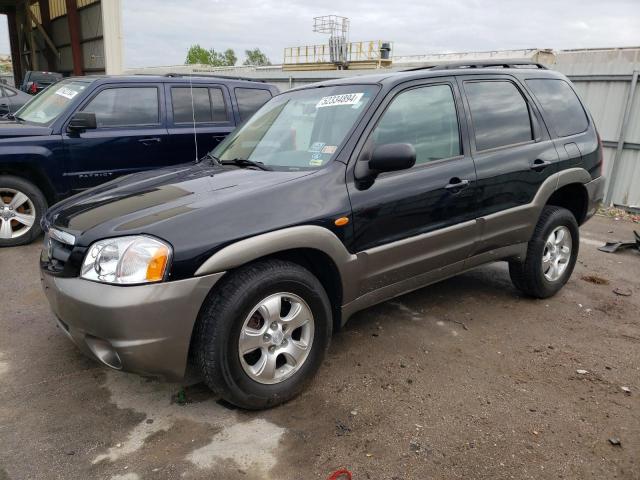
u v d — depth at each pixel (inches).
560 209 173.5
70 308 101.3
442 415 112.3
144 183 130.0
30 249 225.0
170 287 97.3
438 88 143.9
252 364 113.8
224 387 105.7
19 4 1163.3
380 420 110.3
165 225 100.4
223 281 105.1
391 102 132.2
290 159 132.3
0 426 106.5
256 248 104.5
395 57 859.4
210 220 103.0
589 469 97.2
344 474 94.6
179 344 100.3
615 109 343.0
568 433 107.3
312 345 117.6
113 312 95.6
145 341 97.4
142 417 110.4
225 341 103.2
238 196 109.4
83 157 236.1
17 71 1248.8
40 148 225.0
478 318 162.7
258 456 99.0
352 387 122.5
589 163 179.2
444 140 141.6
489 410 114.5
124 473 94.2
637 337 152.6
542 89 173.8
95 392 119.3
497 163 150.2
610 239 268.4
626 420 112.1
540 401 118.4
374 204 123.1
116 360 100.9
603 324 161.2
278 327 111.7
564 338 150.6
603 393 122.3
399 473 95.1
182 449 100.7
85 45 920.9
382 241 126.6
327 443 102.8
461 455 100.0
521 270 170.1
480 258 153.6
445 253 141.5
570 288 191.9
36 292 176.2
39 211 229.8
